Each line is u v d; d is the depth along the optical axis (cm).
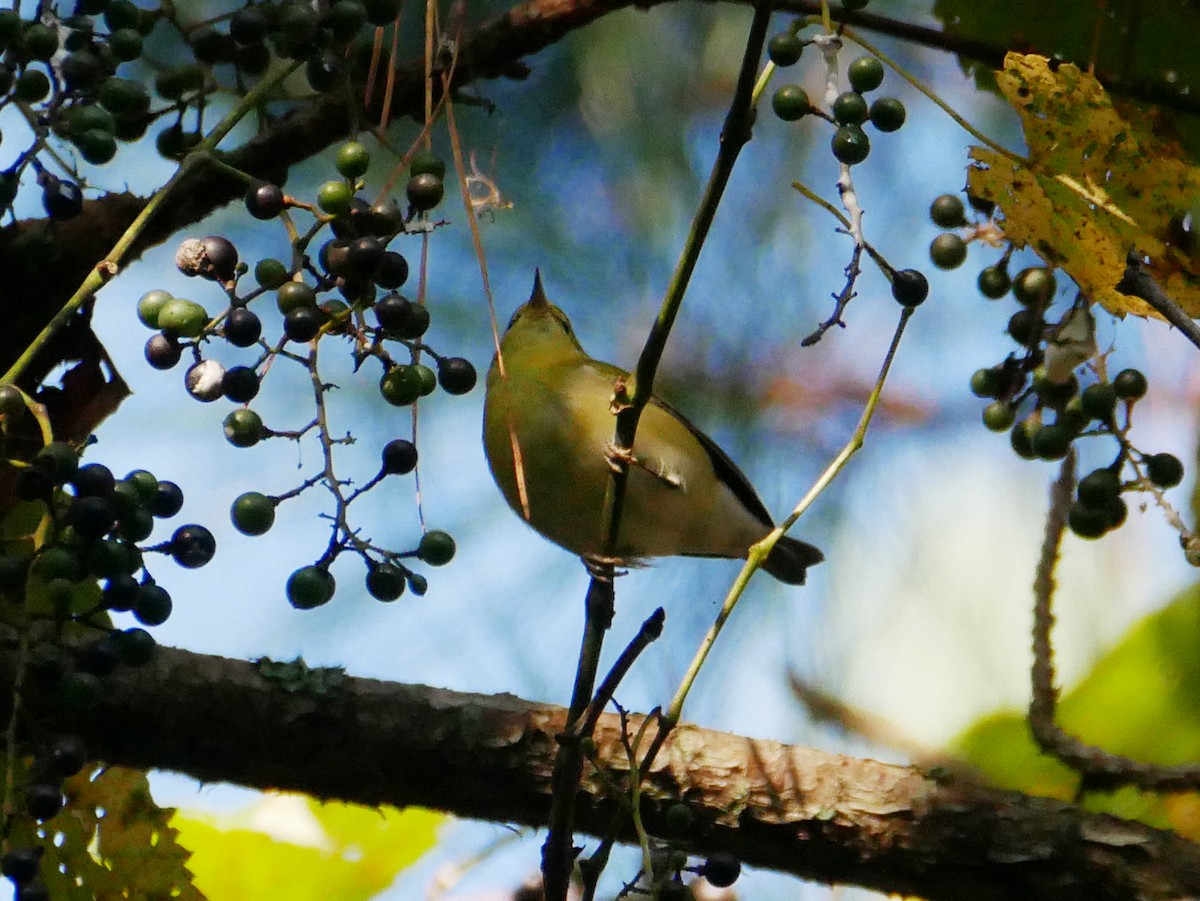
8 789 376
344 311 422
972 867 533
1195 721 643
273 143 592
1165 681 650
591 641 440
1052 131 485
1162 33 618
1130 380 491
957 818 537
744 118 403
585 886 418
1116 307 484
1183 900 516
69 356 539
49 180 452
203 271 414
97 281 420
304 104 604
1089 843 529
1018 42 569
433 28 530
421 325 424
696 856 548
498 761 541
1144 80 603
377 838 585
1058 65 491
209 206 593
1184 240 506
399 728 541
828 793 543
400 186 746
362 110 572
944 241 505
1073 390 510
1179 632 654
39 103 459
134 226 427
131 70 690
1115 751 643
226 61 508
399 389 422
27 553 462
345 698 542
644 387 444
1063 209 480
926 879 537
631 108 754
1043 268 521
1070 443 503
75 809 478
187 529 414
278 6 488
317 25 458
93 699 395
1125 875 523
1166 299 476
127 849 481
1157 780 539
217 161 435
